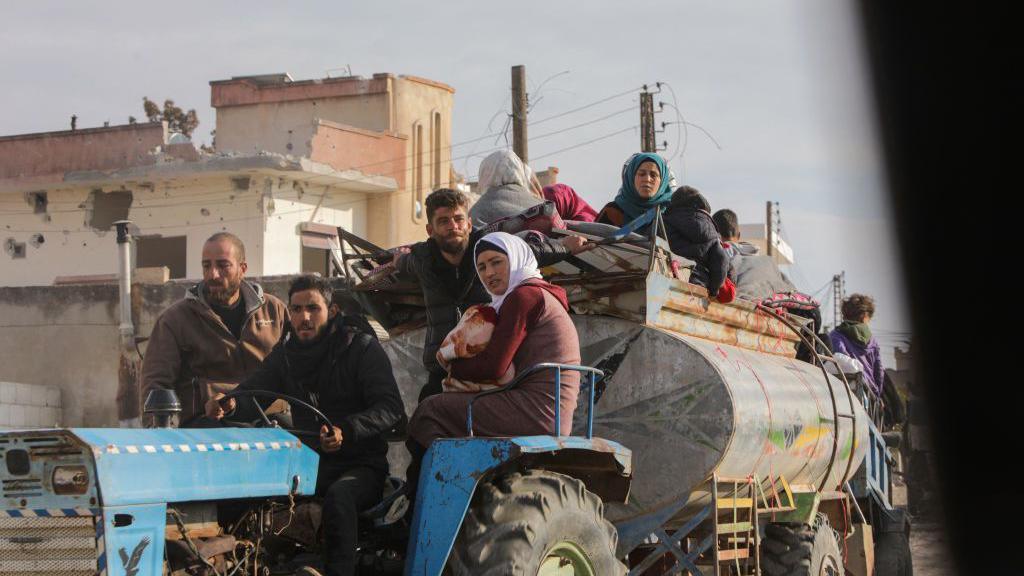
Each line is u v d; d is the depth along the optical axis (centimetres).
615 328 690
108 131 3519
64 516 462
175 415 572
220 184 3441
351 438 592
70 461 460
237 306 775
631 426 681
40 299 2592
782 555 776
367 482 585
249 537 533
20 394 2417
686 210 788
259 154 3341
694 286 737
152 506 469
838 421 879
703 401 666
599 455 595
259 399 641
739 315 802
